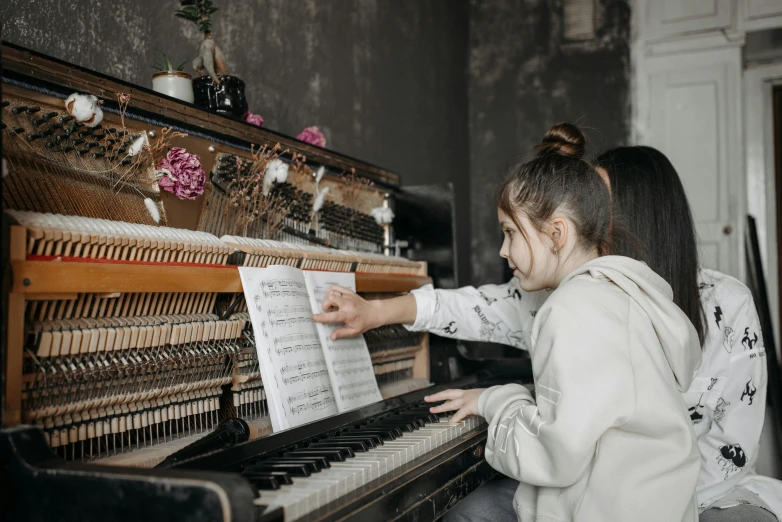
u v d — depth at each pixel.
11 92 1.11
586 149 1.45
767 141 4.86
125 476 0.78
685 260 1.47
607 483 1.10
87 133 1.23
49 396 1.00
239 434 1.09
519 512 1.26
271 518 0.81
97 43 1.85
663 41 4.69
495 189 1.46
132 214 1.31
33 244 0.97
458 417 1.45
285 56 2.73
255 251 1.43
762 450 3.58
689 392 1.51
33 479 0.83
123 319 1.11
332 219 2.02
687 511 1.17
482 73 5.16
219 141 1.58
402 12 3.91
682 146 4.61
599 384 1.06
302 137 2.12
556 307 1.14
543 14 5.02
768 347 4.13
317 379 1.40
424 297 1.93
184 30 2.17
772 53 4.76
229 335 1.29
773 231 4.80
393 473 1.10
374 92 3.52
